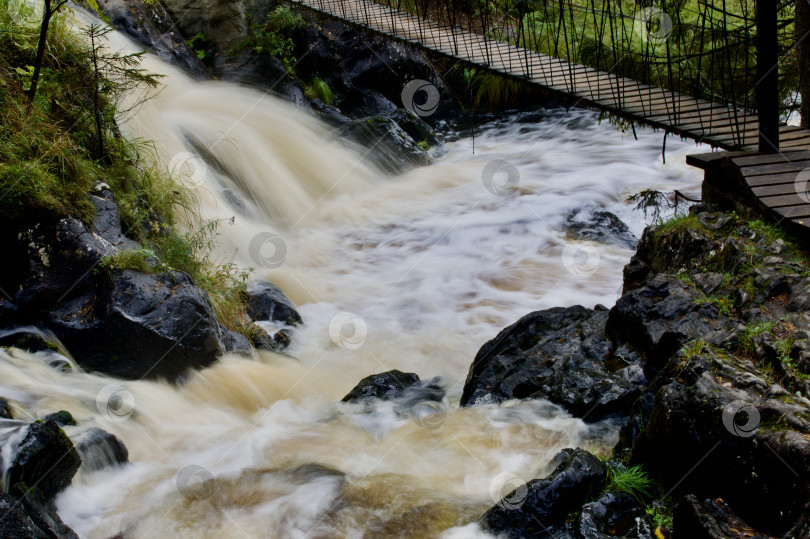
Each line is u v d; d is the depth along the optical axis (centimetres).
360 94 1276
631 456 372
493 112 1359
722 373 351
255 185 937
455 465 407
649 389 392
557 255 791
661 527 325
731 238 475
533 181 1010
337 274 782
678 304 442
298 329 646
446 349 623
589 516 333
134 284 520
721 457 319
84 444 396
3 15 661
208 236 750
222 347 547
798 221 481
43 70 643
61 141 577
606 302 686
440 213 927
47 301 509
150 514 377
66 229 525
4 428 365
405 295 726
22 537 311
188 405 501
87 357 500
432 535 352
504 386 471
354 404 490
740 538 289
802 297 408
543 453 404
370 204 970
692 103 727
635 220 881
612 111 725
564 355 472
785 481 290
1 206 511
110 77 765
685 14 1084
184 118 948
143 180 663
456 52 936
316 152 1031
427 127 1226
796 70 895
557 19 1279
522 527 342
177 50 1098
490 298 711
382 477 400
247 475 412
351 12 1147
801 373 349
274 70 1155
